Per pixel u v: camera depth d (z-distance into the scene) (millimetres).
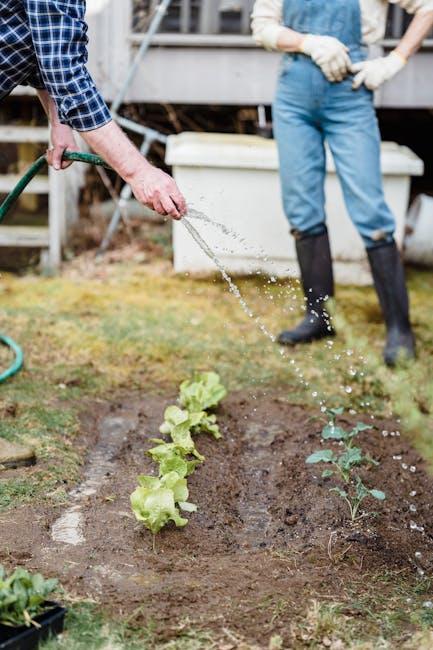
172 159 5379
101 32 5980
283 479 3303
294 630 2412
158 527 2846
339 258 5559
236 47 6012
